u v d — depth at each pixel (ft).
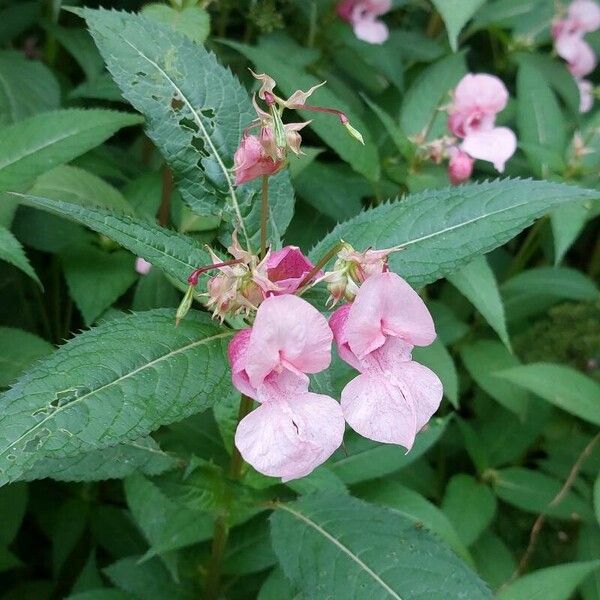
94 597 0.72
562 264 1.32
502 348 1.01
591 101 1.29
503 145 0.95
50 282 1.02
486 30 1.30
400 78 1.09
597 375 1.02
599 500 0.74
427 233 0.57
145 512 0.70
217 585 0.72
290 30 1.13
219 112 0.61
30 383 0.44
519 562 0.97
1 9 1.06
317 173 0.93
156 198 0.90
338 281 0.47
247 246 0.60
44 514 0.94
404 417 0.47
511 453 0.98
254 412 0.46
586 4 1.23
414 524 0.60
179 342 0.49
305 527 0.60
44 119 0.75
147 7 0.85
